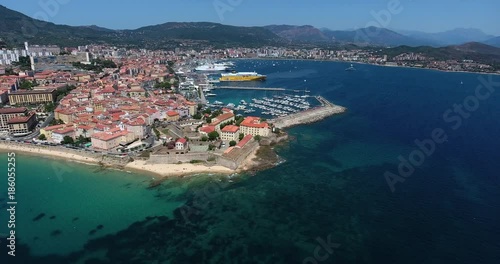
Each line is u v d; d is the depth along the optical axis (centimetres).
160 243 12244
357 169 18925
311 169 18888
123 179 17200
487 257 11506
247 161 19612
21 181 16675
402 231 12988
